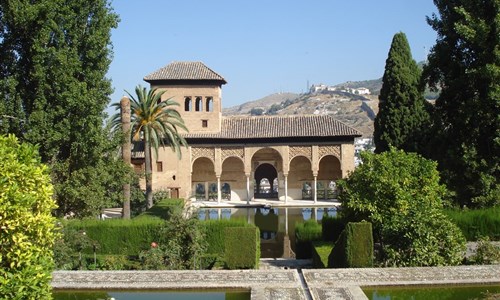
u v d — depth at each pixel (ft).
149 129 124.77
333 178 175.22
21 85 72.02
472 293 42.04
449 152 76.84
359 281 44.73
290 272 48.70
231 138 164.25
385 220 58.44
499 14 69.72
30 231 30.94
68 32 72.28
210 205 163.63
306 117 171.73
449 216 64.49
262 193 198.90
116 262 58.95
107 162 80.53
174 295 43.42
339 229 73.51
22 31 70.28
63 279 47.29
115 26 77.10
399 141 112.78
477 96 74.28
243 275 47.83
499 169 74.59
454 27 75.77
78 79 74.64
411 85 113.19
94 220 72.69
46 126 69.97
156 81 167.22
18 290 29.19
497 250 52.54
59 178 74.18
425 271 47.62
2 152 30.27
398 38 115.34
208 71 170.60
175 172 165.07
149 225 70.08
